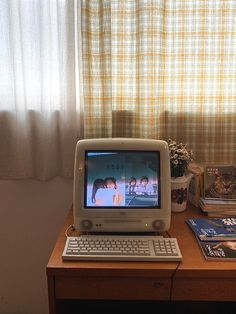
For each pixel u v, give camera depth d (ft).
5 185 5.63
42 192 5.65
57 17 4.91
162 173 4.02
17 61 5.04
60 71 5.03
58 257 3.58
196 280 3.44
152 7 4.83
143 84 4.99
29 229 5.83
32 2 4.89
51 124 5.22
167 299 3.52
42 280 6.08
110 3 4.83
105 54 4.94
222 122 5.30
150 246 3.67
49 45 4.99
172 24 5.03
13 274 6.08
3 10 4.92
